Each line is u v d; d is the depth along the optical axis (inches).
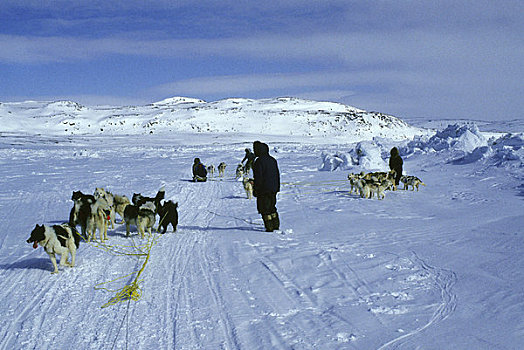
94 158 1425.9
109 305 218.7
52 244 267.3
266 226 374.3
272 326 189.2
